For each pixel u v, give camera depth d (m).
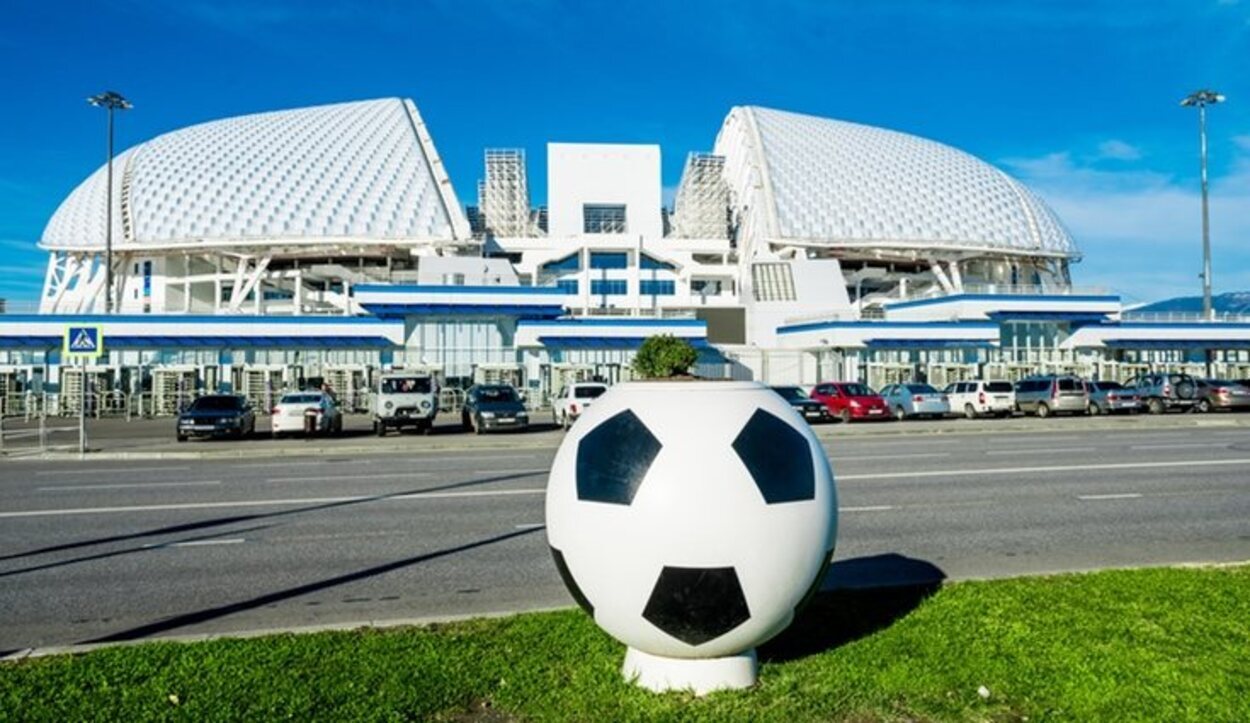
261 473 16.95
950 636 5.71
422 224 63.22
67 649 5.80
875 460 18.05
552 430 28.73
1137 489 13.53
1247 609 6.30
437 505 12.48
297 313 47.94
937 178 75.12
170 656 5.40
